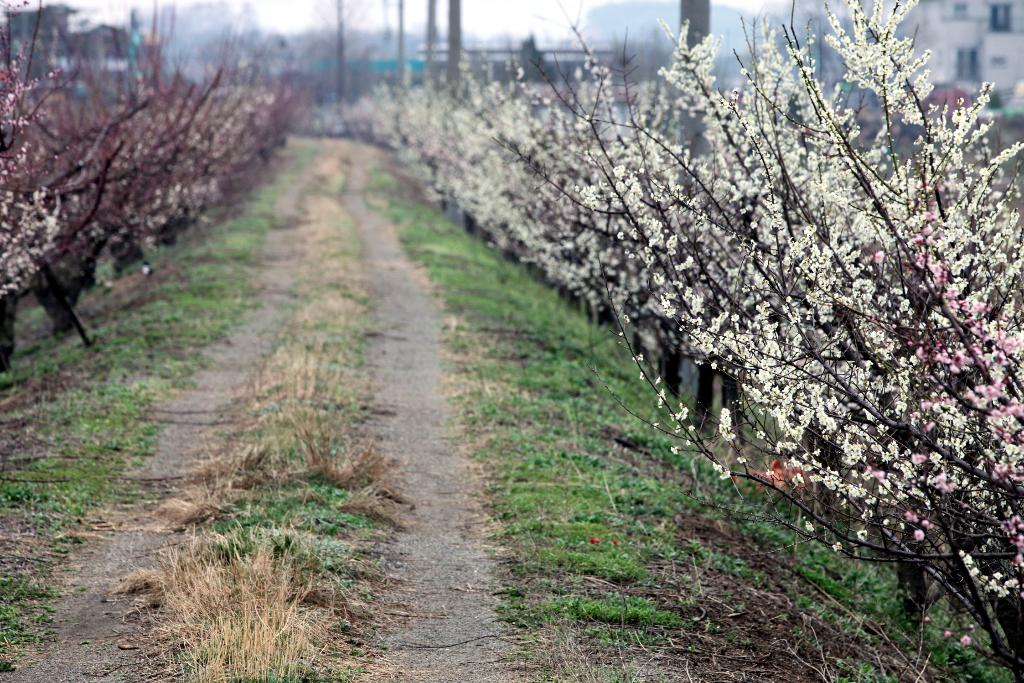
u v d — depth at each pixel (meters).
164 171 28.08
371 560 11.46
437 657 9.22
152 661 8.84
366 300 30.11
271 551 10.60
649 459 16.53
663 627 10.08
